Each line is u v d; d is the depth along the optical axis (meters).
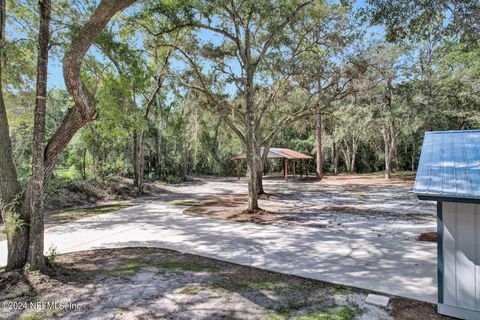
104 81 9.40
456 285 2.91
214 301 3.33
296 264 4.55
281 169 36.66
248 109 9.44
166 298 3.42
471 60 15.92
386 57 13.34
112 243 5.95
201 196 14.97
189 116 16.25
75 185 12.85
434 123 17.98
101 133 13.03
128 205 11.70
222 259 4.87
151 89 16.50
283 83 11.84
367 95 12.96
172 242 6.00
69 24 6.48
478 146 3.53
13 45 5.59
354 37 10.55
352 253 5.07
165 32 9.14
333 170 33.22
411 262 4.55
